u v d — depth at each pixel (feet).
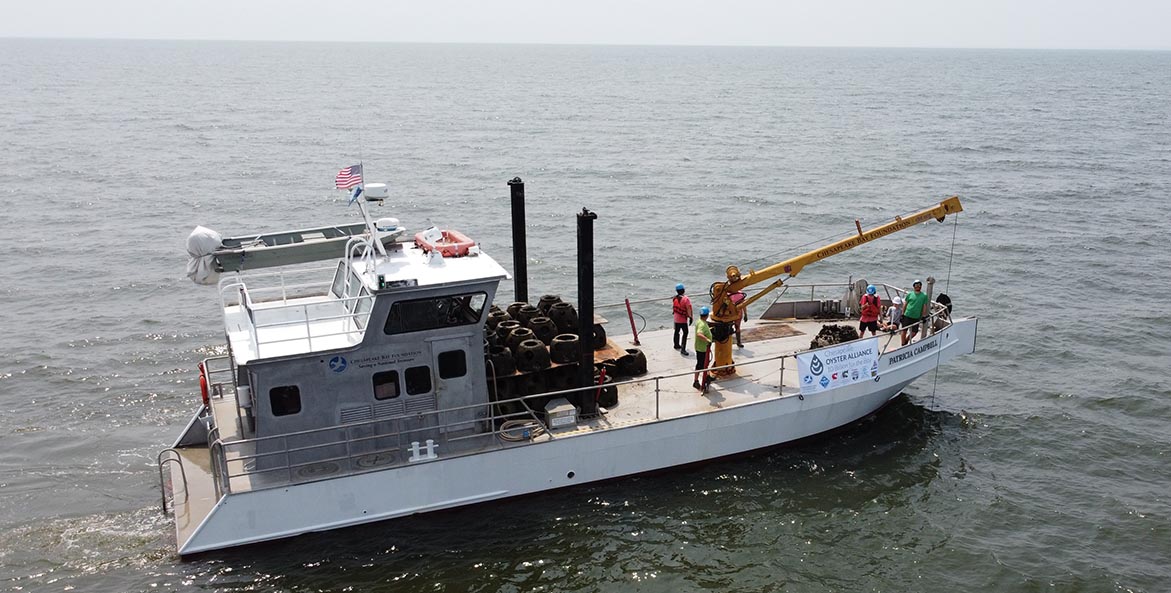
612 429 66.85
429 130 357.41
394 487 62.08
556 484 66.95
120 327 112.88
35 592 57.72
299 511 60.34
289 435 57.98
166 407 89.35
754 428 72.69
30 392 92.53
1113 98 568.82
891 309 84.28
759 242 161.48
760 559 62.90
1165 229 170.81
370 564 60.18
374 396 62.34
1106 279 137.08
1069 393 93.04
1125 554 64.34
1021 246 156.76
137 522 66.69
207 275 62.39
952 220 178.09
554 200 201.57
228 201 199.21
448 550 61.87
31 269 139.13
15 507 68.95
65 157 262.26
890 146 303.07
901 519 68.13
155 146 294.25
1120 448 81.15
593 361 68.28
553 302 78.79
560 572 60.70
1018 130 358.02
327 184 223.71
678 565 61.93
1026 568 62.54
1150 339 110.63
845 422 78.84
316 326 65.10
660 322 116.57
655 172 243.60
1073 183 225.35
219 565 59.36
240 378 65.05
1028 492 72.84
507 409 67.51
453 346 63.21
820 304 92.32
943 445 80.33
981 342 108.99
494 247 157.99
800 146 303.68
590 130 359.25
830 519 67.67
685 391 74.23
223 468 58.08
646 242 160.56
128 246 154.40
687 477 71.31
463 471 63.46
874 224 176.04
